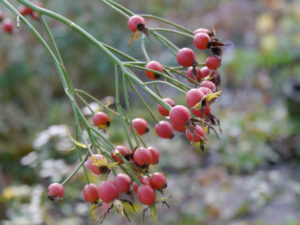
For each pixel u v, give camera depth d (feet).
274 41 6.30
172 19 6.36
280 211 3.46
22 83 5.10
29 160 3.18
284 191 3.74
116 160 0.88
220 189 3.89
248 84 6.28
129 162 0.87
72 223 2.88
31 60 5.06
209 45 1.00
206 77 1.00
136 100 5.51
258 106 5.68
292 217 3.32
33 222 2.69
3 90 5.07
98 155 0.85
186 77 0.98
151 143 4.32
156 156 0.93
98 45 0.90
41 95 5.25
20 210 2.78
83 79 5.47
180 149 4.43
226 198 3.76
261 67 6.43
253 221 3.34
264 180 3.95
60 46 4.88
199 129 0.84
